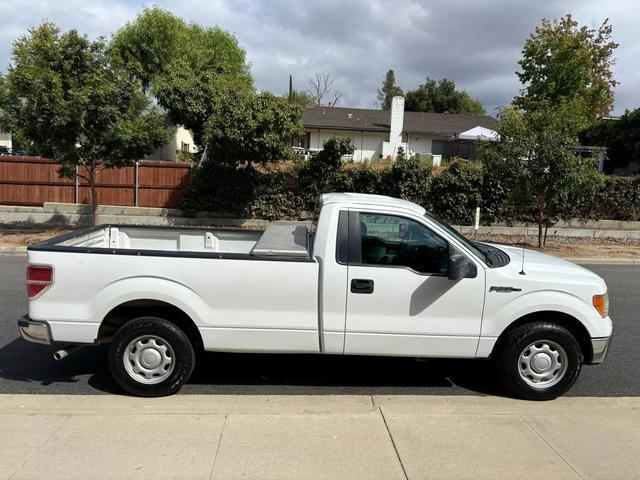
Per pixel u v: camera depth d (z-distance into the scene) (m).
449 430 3.66
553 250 14.39
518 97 26.92
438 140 38.47
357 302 4.26
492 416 3.91
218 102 15.64
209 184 16.97
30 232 14.70
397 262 4.35
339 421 3.77
